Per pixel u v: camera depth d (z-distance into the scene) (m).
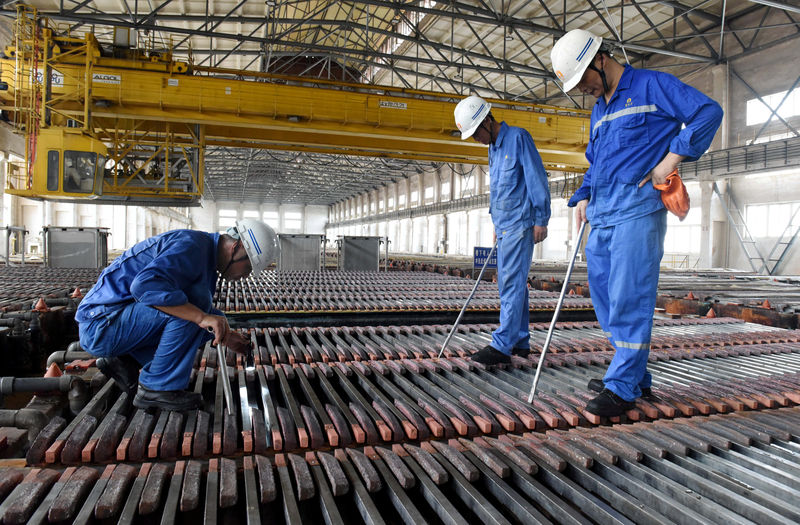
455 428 2.07
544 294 6.62
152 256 2.14
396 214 41.03
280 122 10.88
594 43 2.20
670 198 2.10
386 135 11.51
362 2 14.27
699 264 19.33
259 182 45.38
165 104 10.20
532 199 2.95
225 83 10.46
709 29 17.75
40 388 2.37
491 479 1.62
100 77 9.88
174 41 18.02
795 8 12.01
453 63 16.94
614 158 2.24
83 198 10.51
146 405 2.05
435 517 1.61
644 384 2.42
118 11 15.37
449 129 11.71
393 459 1.74
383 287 7.00
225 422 1.96
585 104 22.22
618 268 2.24
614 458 1.76
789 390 2.59
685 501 1.53
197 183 11.61
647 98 2.15
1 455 1.88
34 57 9.67
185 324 2.07
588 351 3.60
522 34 18.23
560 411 2.28
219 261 2.29
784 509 1.47
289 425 1.96
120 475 1.57
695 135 2.00
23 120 10.18
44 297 4.86
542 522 1.38
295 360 3.10
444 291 6.70
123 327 2.10
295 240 9.98
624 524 1.40
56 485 1.48
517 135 3.00
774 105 16.16
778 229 17.84
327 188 48.59
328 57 17.06
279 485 1.64
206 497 1.44
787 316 5.10
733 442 1.94
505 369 3.01
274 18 14.70
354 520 1.59
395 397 2.41
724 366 3.13
